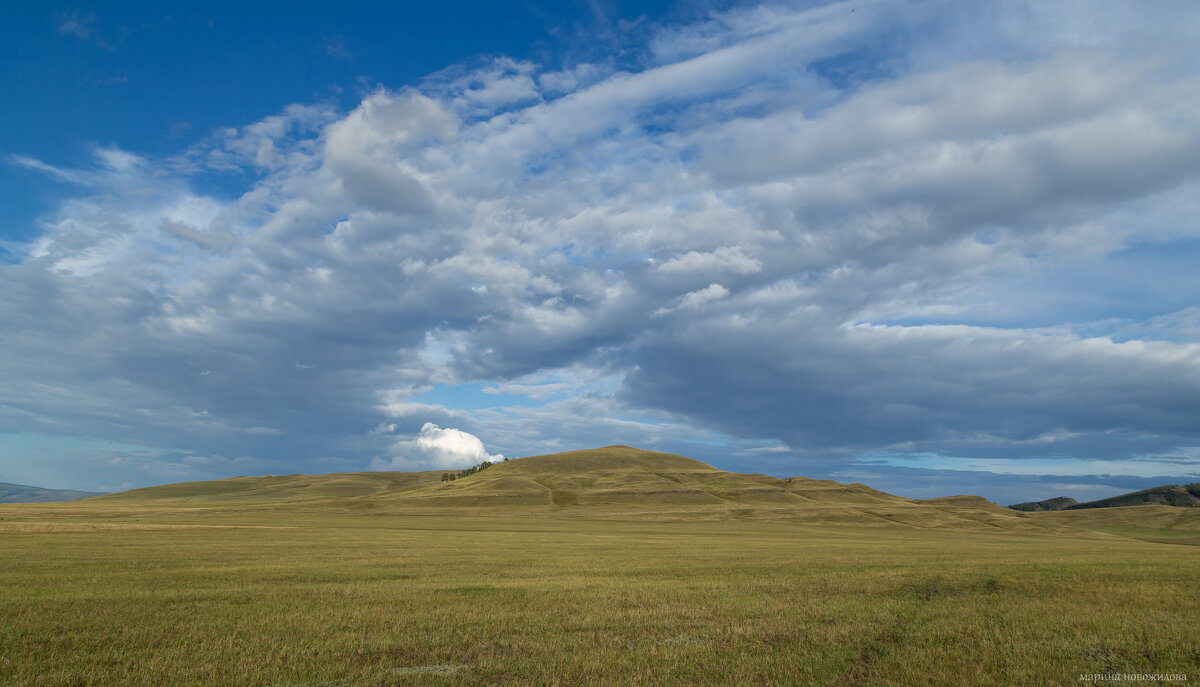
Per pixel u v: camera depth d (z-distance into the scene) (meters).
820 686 13.89
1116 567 33.78
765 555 46.69
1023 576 29.58
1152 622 19.86
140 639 17.25
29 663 14.98
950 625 19.48
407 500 183.00
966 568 33.84
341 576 30.92
